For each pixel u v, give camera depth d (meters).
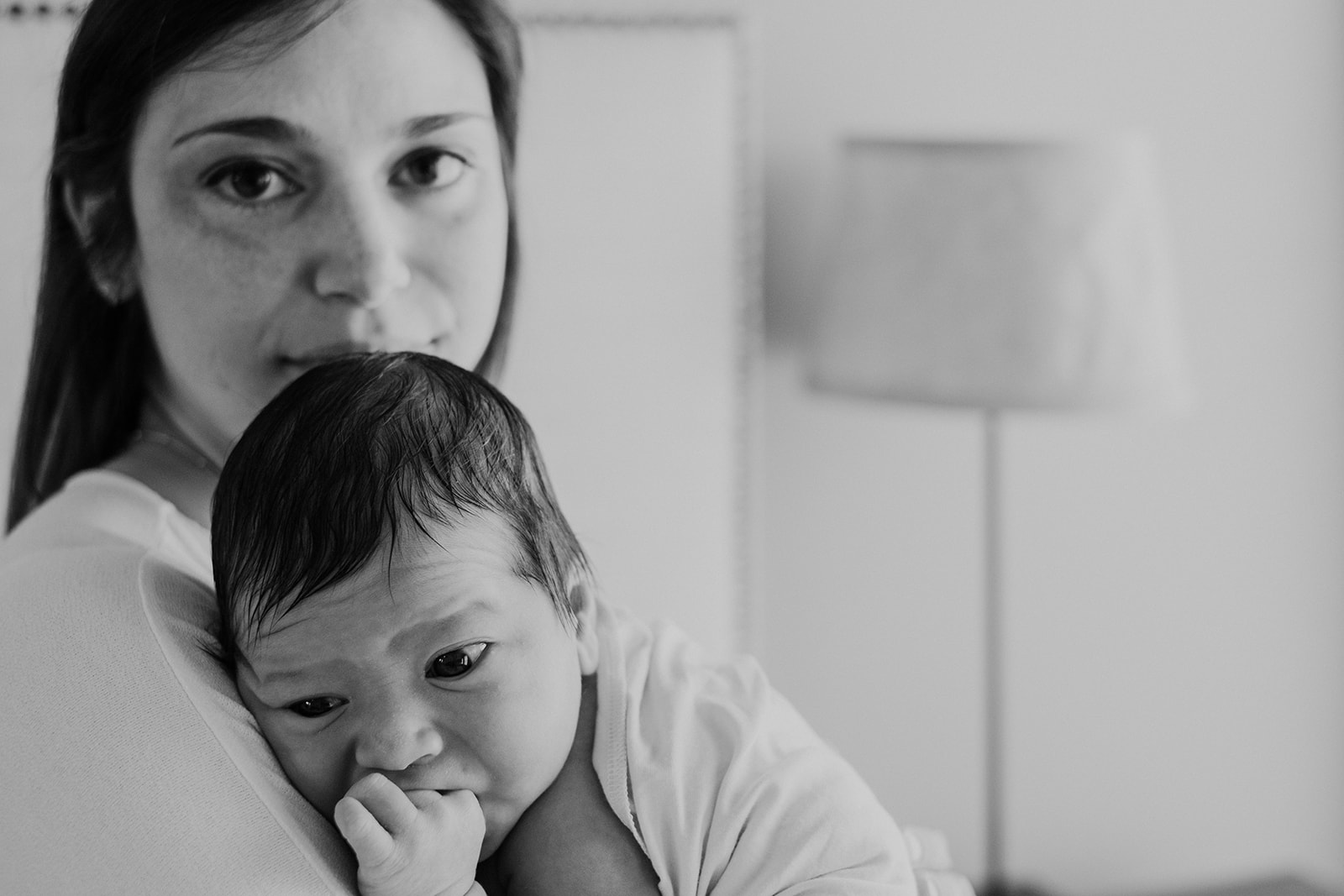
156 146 0.82
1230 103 2.32
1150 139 2.29
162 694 0.66
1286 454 2.43
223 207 0.81
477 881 0.79
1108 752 2.38
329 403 0.75
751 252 1.92
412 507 0.72
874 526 2.22
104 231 0.87
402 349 0.85
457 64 0.86
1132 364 1.82
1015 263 1.79
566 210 1.82
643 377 1.85
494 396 0.80
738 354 1.91
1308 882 2.31
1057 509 2.31
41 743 0.63
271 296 0.82
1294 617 2.46
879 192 1.84
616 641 0.83
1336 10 2.37
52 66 1.60
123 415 0.93
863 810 0.77
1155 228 1.88
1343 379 2.45
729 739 0.79
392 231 0.85
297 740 0.71
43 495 0.94
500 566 0.74
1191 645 2.41
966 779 2.30
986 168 1.79
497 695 0.72
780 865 0.74
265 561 0.71
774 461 2.17
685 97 1.86
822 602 2.21
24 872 0.61
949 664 2.28
